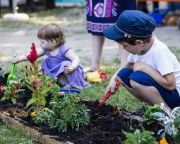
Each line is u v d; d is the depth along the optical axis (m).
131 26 3.50
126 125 3.38
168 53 3.72
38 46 8.36
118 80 3.84
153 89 3.69
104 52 7.82
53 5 15.09
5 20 12.11
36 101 3.62
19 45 8.66
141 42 3.57
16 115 3.75
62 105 3.41
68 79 4.86
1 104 3.99
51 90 3.76
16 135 3.51
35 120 3.52
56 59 4.90
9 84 4.04
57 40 4.84
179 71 3.80
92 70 5.71
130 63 3.96
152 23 3.58
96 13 5.61
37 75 3.79
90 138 3.20
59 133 3.32
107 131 3.31
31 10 14.59
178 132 2.99
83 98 4.32
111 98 4.50
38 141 3.34
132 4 5.54
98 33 5.64
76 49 8.15
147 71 3.71
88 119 3.42
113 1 5.50
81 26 11.49
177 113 3.10
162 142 2.90
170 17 11.59
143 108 3.79
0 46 8.59
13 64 4.38
